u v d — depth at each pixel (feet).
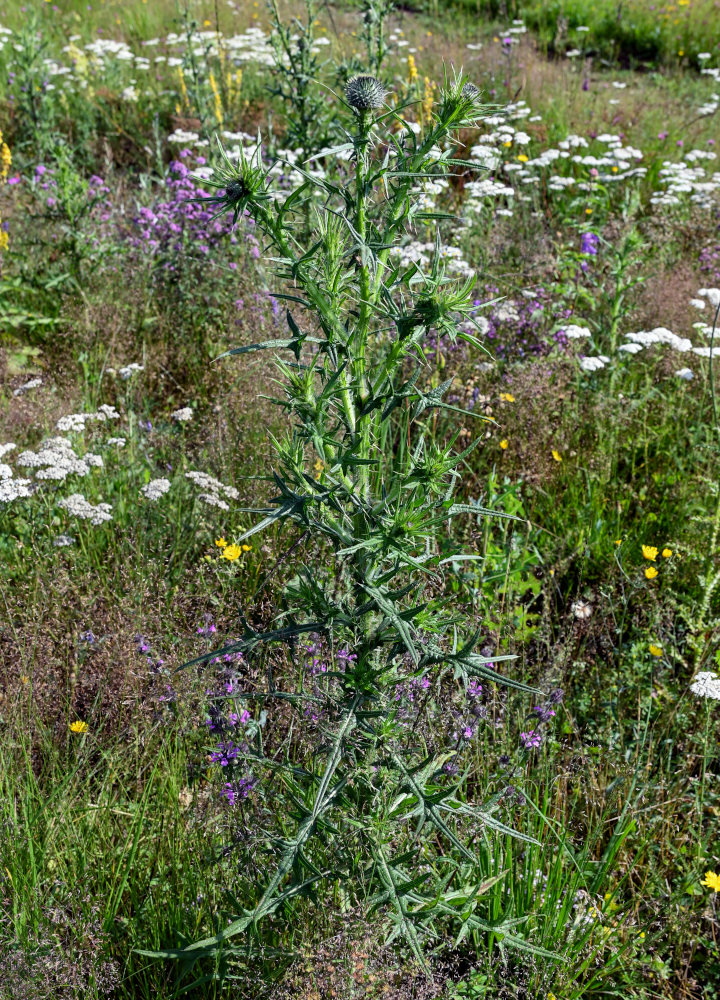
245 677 9.06
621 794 9.21
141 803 8.61
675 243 21.35
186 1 40.52
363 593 6.59
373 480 8.32
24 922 7.39
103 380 16.11
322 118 19.85
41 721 9.36
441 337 14.56
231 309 16.89
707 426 14.70
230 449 13.62
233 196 5.94
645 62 43.39
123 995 7.56
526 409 14.62
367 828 6.79
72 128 29.78
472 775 9.21
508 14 47.47
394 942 7.42
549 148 28.09
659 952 8.31
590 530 12.92
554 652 10.73
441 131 6.17
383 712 6.47
